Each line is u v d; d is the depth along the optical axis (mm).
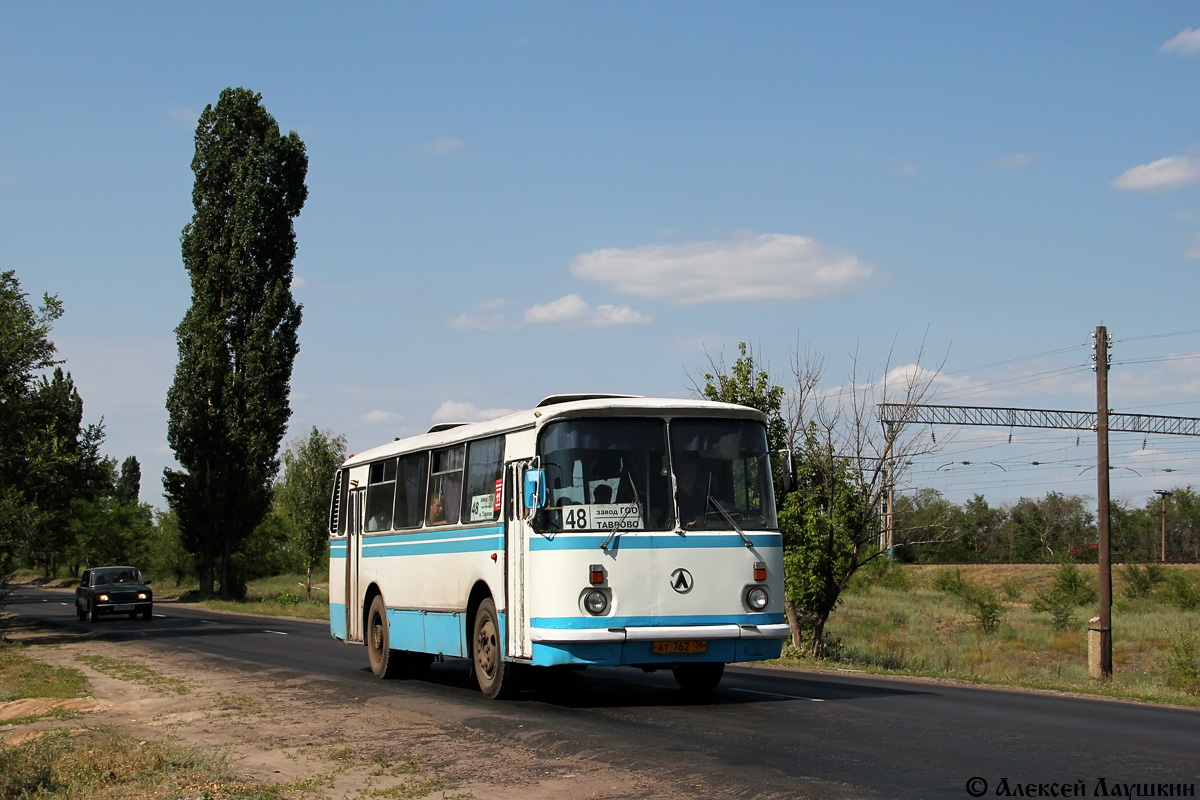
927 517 31281
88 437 42719
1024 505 101062
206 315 60438
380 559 18969
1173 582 54312
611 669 18984
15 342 32125
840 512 25625
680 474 13406
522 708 13562
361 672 19859
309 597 65938
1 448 32625
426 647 16922
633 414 13492
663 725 11773
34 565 36250
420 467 17719
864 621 42438
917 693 15430
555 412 13422
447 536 16297
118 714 14742
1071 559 67938
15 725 14070
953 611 49219
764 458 13914
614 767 9492
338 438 68000
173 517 89125
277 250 61156
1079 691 17031
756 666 21328
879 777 8727
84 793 9234
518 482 13766
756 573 13406
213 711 14516
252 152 60719
